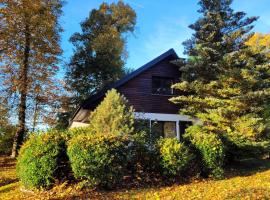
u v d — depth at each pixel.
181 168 12.58
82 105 20.81
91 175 10.81
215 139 14.03
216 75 20.44
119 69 40.53
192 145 14.13
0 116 23.23
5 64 23.80
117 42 40.03
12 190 12.24
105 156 10.95
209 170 13.55
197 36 22.06
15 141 24.28
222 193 10.23
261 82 19.41
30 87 24.11
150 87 22.38
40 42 24.86
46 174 11.07
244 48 20.25
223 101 19.16
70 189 10.84
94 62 39.47
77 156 10.88
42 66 24.88
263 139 18.03
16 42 24.14
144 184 12.09
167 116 22.44
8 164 21.19
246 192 9.91
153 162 12.70
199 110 21.22
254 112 18.89
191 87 20.44
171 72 23.34
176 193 10.66
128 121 15.09
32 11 24.14
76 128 15.41
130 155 12.20
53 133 11.91
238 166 17.02
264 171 15.28
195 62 20.92
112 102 15.63
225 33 21.98
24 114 24.23
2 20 23.38
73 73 40.09
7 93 23.59
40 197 10.24
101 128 14.70
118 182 11.46
